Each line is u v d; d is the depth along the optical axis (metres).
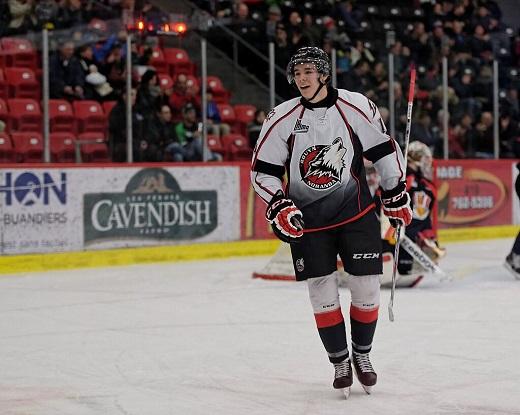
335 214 6.58
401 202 6.66
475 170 21.50
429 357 8.11
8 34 17.64
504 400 6.58
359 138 6.57
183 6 20.66
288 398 6.73
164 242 17.23
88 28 17.80
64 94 17.39
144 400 6.73
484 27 24.34
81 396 6.88
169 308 11.20
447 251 18.42
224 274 14.73
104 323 10.16
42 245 15.78
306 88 6.46
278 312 10.80
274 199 6.50
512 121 22.34
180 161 17.89
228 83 20.30
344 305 11.09
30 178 15.62
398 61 20.69
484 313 10.52
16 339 9.27
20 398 6.84
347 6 22.70
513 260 13.52
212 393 6.92
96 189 16.41
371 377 6.70
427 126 20.83
